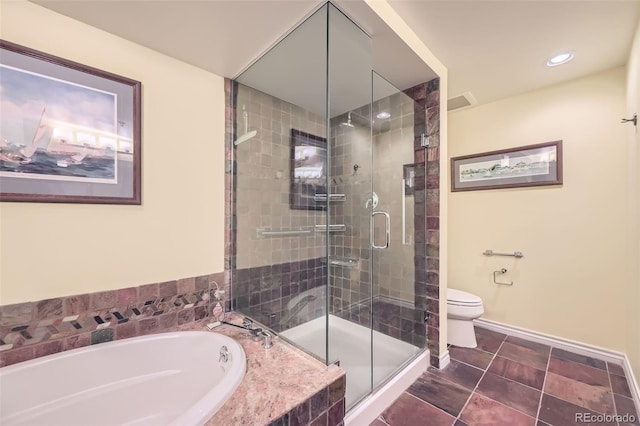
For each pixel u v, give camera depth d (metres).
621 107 2.01
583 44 1.76
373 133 2.23
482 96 2.51
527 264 2.44
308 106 2.18
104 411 1.29
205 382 1.45
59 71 1.28
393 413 1.53
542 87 2.34
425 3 1.42
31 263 1.23
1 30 1.15
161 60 1.64
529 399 1.62
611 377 1.83
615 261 2.04
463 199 2.82
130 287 1.51
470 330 2.30
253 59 1.72
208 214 1.85
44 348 1.25
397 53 1.68
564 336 2.25
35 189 1.22
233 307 1.95
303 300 2.12
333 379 1.19
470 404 1.59
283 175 2.26
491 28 1.61
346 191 2.16
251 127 2.07
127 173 1.49
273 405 1.01
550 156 2.31
